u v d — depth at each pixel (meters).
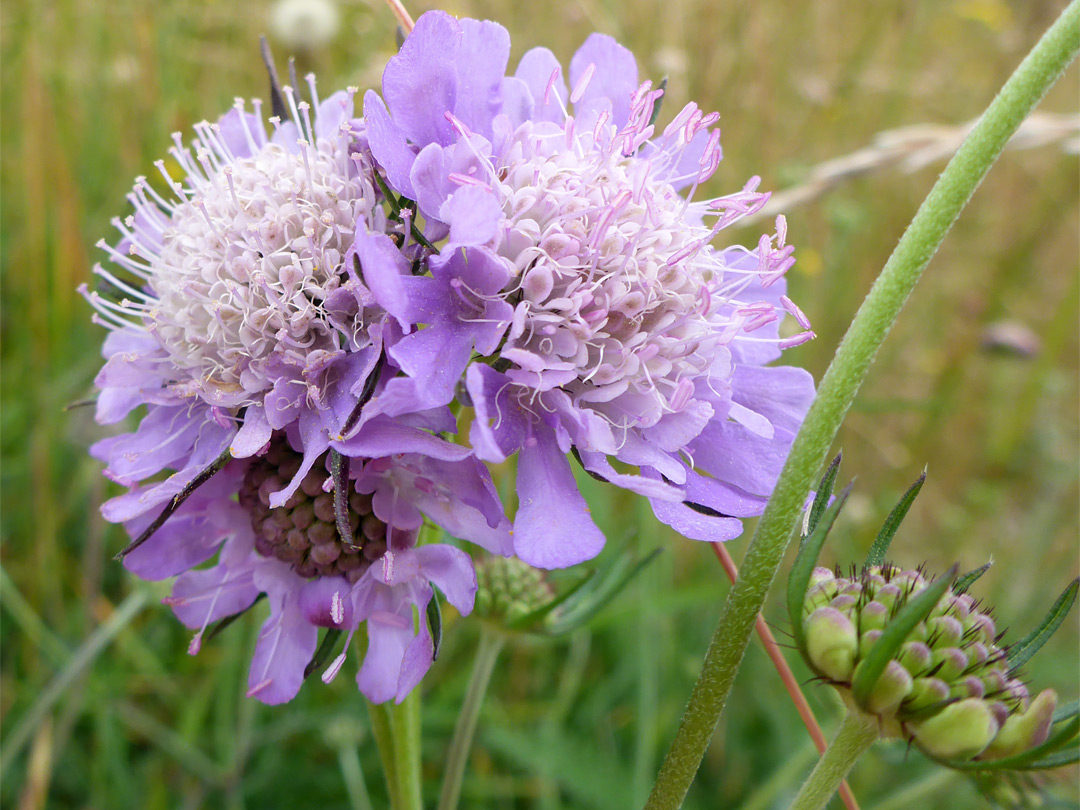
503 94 0.09
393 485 0.08
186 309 0.08
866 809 0.17
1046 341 0.27
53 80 0.21
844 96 0.24
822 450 0.08
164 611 0.18
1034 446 0.26
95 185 0.21
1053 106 0.29
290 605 0.09
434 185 0.08
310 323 0.08
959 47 0.27
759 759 0.18
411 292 0.08
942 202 0.08
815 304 0.23
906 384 0.26
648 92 0.09
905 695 0.07
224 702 0.16
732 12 0.22
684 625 0.20
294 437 0.08
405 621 0.08
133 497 0.08
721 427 0.09
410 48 0.08
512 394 0.08
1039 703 0.07
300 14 0.22
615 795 0.16
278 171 0.09
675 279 0.08
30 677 0.17
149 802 0.16
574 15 0.21
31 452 0.19
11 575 0.18
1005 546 0.25
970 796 0.17
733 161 0.22
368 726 0.17
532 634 0.11
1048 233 0.27
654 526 0.17
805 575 0.07
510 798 0.17
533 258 0.08
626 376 0.08
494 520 0.08
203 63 0.23
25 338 0.20
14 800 0.16
